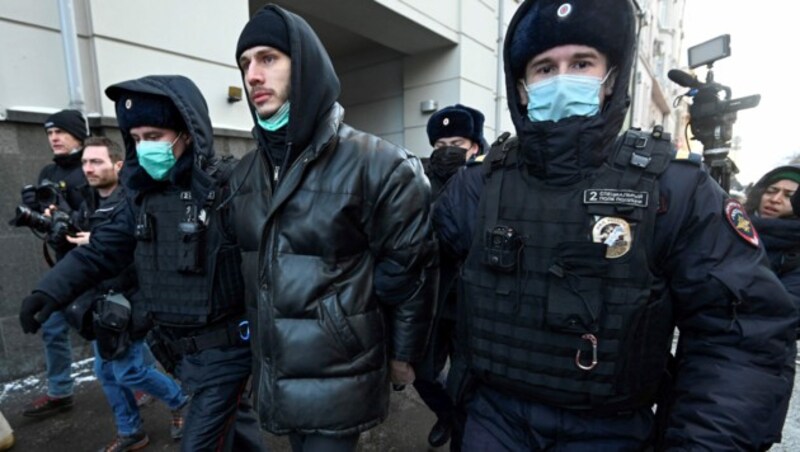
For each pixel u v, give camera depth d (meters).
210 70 3.48
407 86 6.37
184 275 1.46
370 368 1.22
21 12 2.61
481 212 1.05
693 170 0.86
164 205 1.51
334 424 1.17
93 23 2.82
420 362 1.45
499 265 0.97
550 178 0.94
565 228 0.90
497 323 1.00
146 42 3.08
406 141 6.48
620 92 0.88
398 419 2.38
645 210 0.84
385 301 1.27
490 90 6.62
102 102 2.92
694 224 0.83
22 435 2.20
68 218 1.96
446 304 1.51
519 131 0.97
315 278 1.15
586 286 0.87
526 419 1.00
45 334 2.36
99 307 1.69
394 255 1.21
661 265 0.87
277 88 1.17
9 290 2.70
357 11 4.84
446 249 1.27
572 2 0.87
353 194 1.17
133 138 1.53
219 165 1.55
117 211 1.67
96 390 2.66
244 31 1.19
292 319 1.17
